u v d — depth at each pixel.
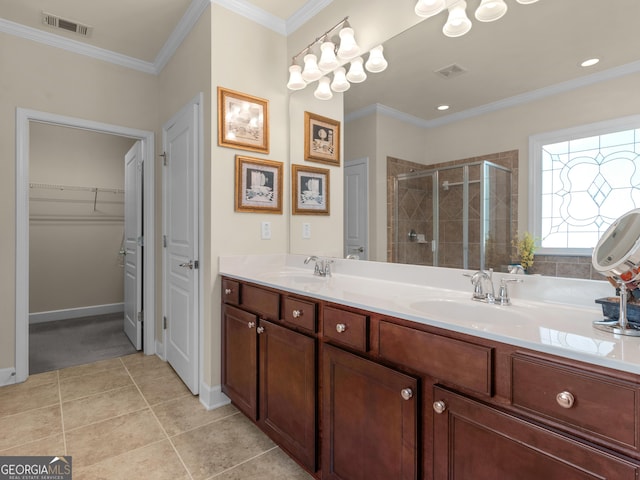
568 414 0.72
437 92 1.56
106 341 3.21
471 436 0.88
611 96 1.08
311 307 1.39
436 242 1.56
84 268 4.06
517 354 0.80
